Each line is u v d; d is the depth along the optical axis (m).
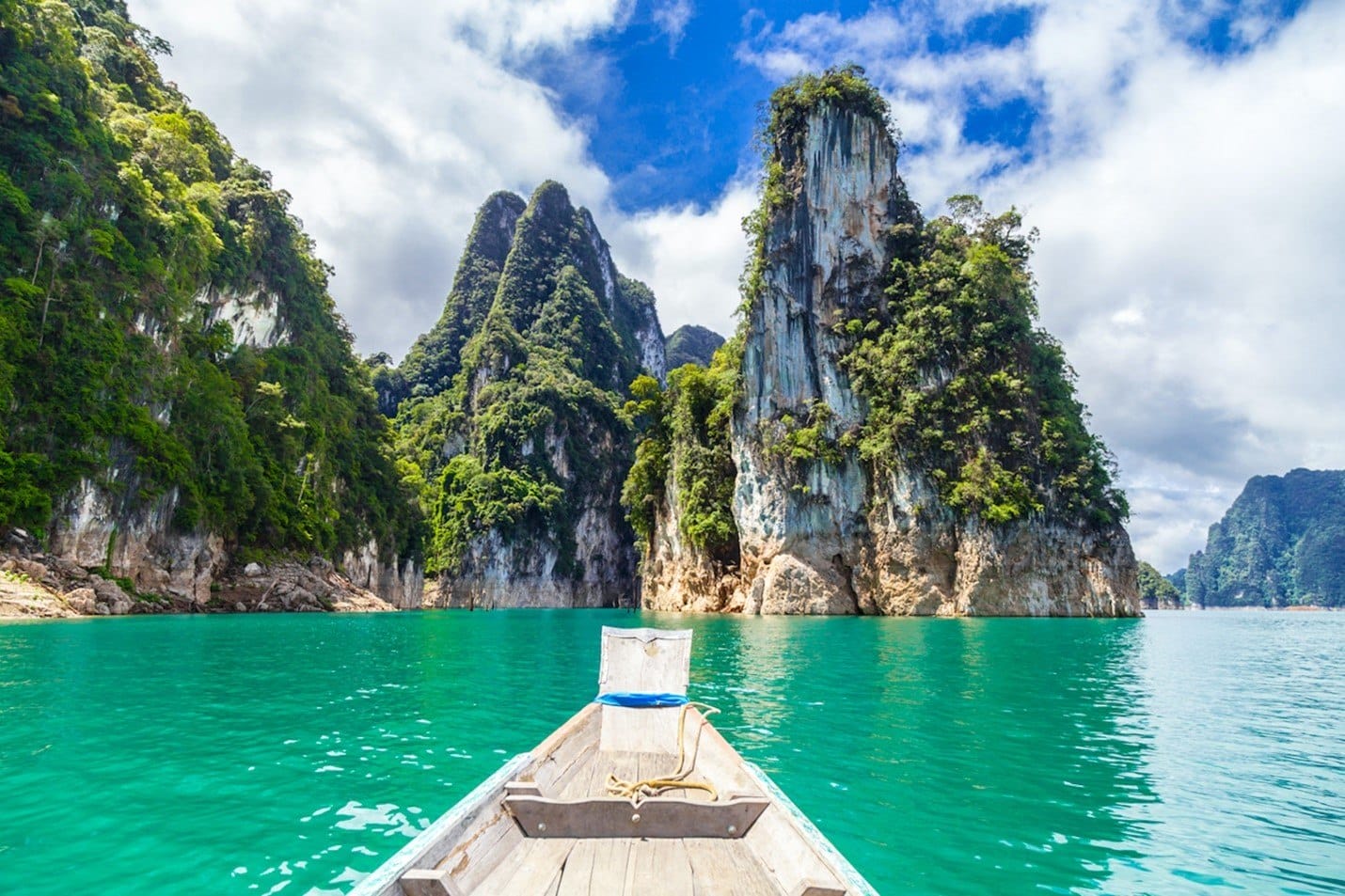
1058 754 10.64
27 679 15.88
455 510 112.06
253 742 10.69
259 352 68.31
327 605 56.19
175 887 5.85
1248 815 8.05
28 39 44.09
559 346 142.75
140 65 70.19
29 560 35.88
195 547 48.28
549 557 116.19
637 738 7.70
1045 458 54.12
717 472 65.75
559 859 4.67
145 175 52.56
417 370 150.75
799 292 61.75
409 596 87.88
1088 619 50.50
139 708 12.99
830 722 12.52
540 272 157.88
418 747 10.49
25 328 39.22
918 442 54.56
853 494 57.34
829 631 35.97
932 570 53.41
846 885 3.77
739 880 4.44
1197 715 14.27
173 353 51.59
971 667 20.97
